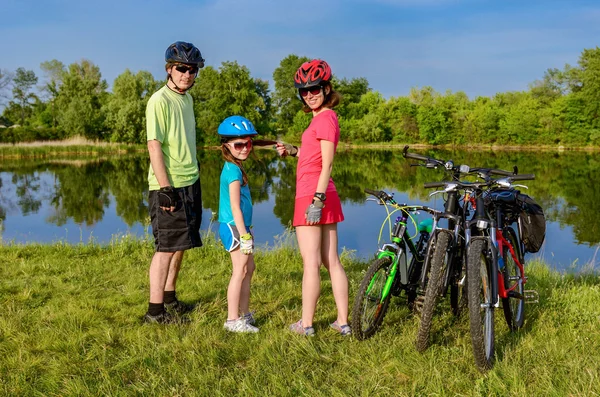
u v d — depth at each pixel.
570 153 51.88
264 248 7.55
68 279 5.36
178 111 3.96
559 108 62.12
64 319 4.01
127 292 4.88
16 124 86.12
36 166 33.91
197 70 4.02
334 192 3.74
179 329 3.83
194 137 4.11
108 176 27.09
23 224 13.15
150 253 6.67
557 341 3.55
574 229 12.98
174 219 3.91
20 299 4.60
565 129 62.19
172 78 3.97
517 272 4.01
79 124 56.38
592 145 60.47
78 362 3.35
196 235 4.04
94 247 7.05
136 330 3.82
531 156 46.16
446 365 3.22
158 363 3.29
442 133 68.62
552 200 18.44
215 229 10.62
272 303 4.59
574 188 21.75
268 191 18.98
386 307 3.78
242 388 2.99
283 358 3.36
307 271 3.71
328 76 3.57
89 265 5.99
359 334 3.56
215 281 5.33
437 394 2.88
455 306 3.97
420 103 78.31
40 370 3.26
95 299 4.62
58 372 3.19
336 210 3.72
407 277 3.80
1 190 20.94
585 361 3.20
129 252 6.83
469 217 3.89
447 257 3.54
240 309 4.03
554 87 75.94
